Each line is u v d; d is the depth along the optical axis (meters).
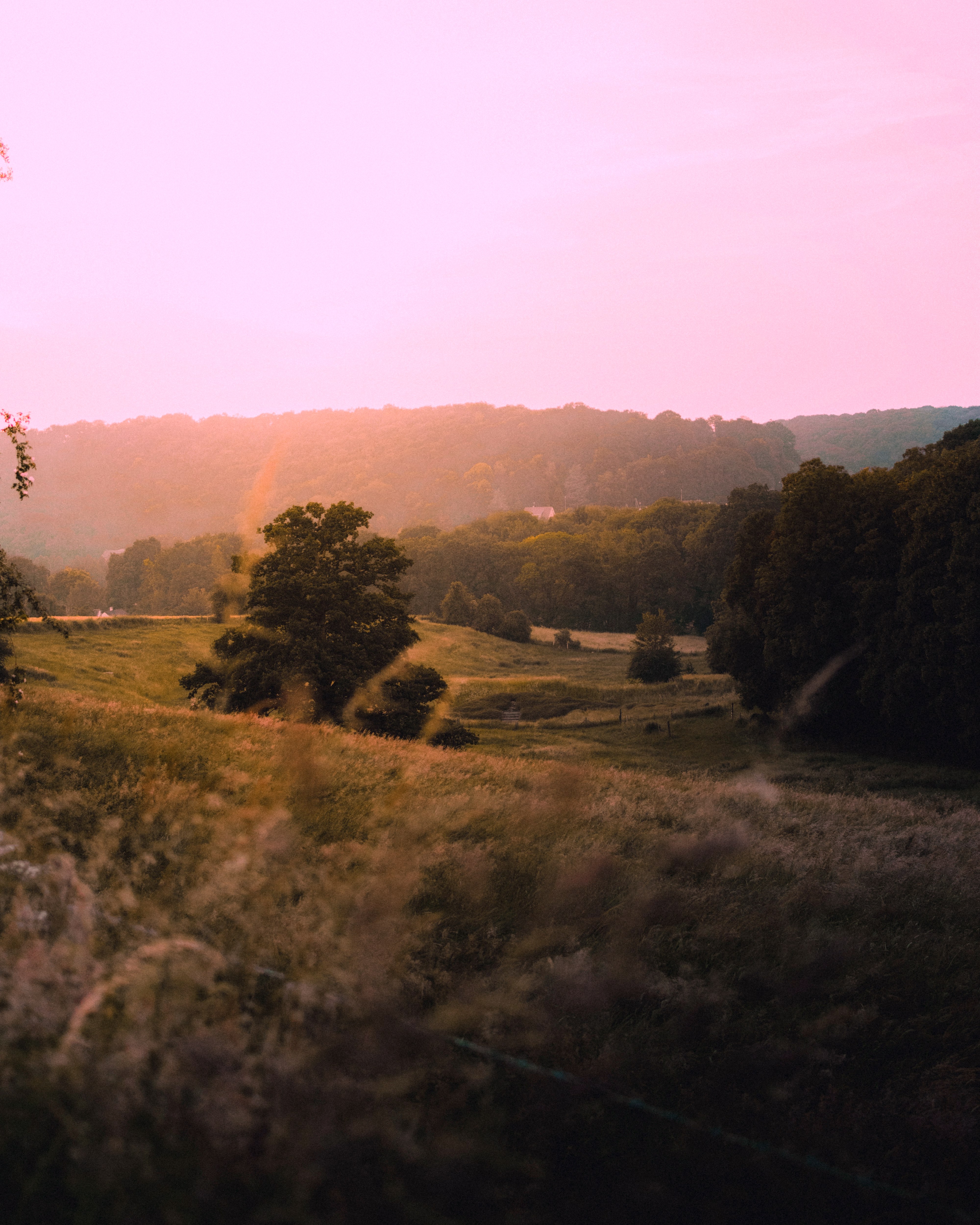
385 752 11.39
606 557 165.62
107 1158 2.08
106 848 4.19
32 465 11.07
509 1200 2.54
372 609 30.14
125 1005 2.62
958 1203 2.92
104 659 60.09
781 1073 3.56
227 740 9.29
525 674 94.25
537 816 7.45
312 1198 2.21
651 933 4.82
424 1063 2.99
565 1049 3.43
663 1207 2.66
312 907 3.99
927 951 5.16
